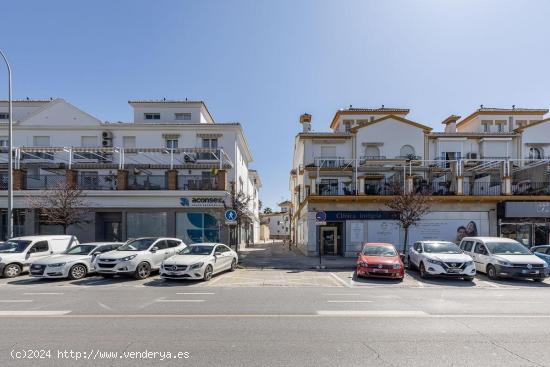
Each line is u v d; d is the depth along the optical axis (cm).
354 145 2781
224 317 714
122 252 1302
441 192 2270
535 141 2839
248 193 4044
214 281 1238
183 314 740
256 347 530
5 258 1309
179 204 2161
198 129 2720
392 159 2558
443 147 2798
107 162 2600
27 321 682
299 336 586
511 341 566
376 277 1327
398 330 623
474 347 536
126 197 2159
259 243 4569
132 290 1051
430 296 962
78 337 577
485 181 2495
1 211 2180
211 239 2172
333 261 1889
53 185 2119
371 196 2144
